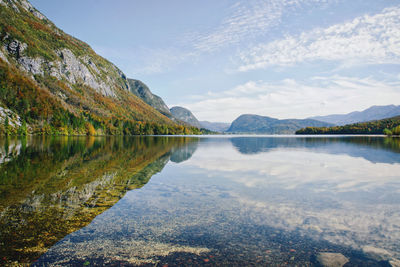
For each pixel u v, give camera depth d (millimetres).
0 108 102250
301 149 44250
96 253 6332
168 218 9062
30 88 138375
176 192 13078
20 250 6406
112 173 18516
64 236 7324
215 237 7445
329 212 9961
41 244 6781
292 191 13500
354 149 43531
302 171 20219
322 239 7402
